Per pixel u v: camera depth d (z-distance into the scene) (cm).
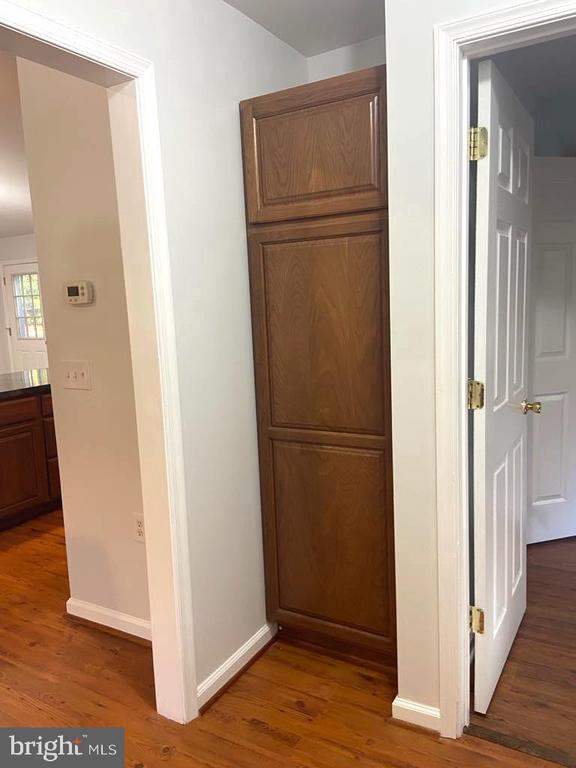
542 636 229
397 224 164
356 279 192
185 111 180
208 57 189
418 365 167
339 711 193
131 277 175
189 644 190
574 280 296
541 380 298
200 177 188
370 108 181
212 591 201
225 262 201
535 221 286
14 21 127
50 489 394
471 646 205
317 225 196
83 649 235
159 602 188
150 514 185
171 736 184
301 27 218
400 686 186
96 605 252
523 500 230
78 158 221
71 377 239
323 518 213
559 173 286
